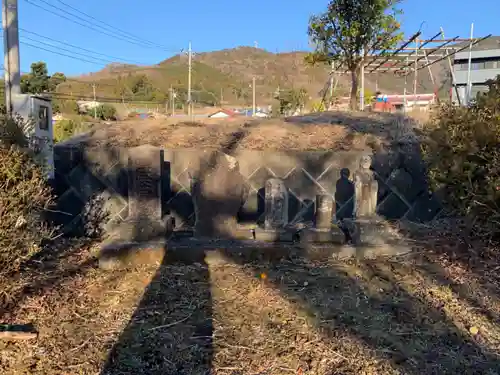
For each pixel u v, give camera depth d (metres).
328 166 6.25
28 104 5.45
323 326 3.48
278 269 4.68
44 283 4.29
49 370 2.91
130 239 5.04
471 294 4.09
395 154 6.26
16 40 5.55
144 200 5.12
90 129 7.69
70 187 6.12
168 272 4.59
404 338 3.33
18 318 3.60
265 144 6.68
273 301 3.92
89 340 3.29
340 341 3.27
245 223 6.14
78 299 3.97
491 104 4.78
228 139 6.93
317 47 13.19
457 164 4.63
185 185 6.22
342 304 3.88
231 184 5.27
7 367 2.94
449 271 4.61
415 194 6.18
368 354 3.10
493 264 4.73
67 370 2.91
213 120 8.37
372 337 3.33
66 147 6.33
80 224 6.04
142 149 5.10
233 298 3.98
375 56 13.66
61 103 40.81
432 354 3.13
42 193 4.15
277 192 5.27
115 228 5.25
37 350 3.14
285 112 28.05
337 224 5.71
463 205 4.80
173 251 4.85
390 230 5.36
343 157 6.26
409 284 4.30
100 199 6.14
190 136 7.08
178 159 6.24
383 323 3.55
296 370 2.91
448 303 3.91
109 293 4.11
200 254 4.86
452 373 2.90
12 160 3.77
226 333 3.37
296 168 6.26
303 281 4.36
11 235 3.71
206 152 6.26
